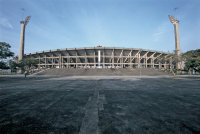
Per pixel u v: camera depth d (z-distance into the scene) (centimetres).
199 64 2281
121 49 5378
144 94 686
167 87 985
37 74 3747
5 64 1936
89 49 5438
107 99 560
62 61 5797
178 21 5306
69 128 267
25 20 5681
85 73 3681
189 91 790
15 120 313
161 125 279
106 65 6072
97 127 271
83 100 541
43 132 249
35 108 420
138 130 255
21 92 757
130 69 4097
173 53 2944
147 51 5525
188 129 258
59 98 584
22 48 5347
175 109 405
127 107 430
